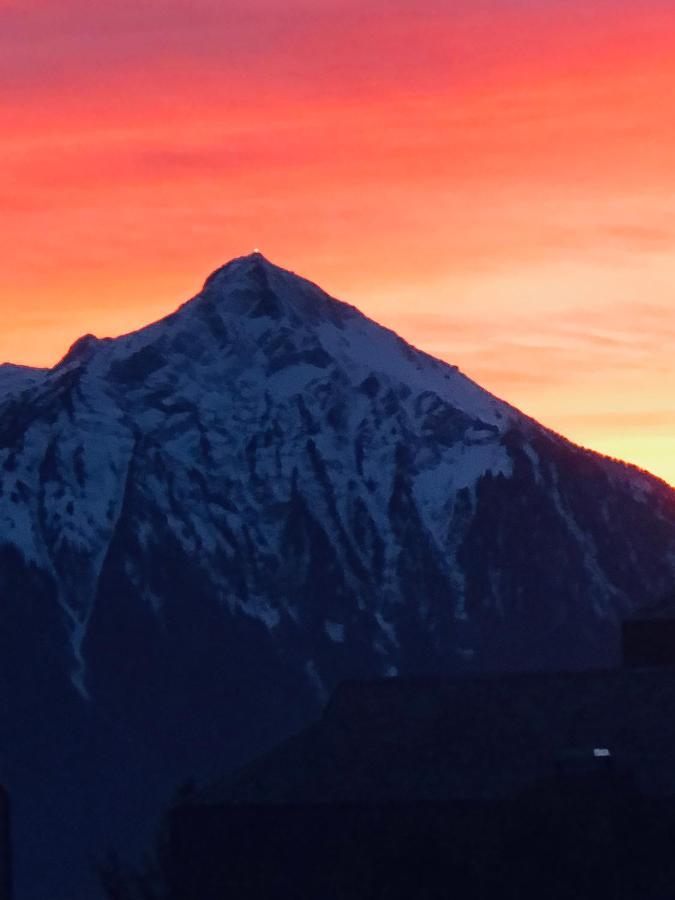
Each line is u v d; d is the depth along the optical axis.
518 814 135.88
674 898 131.88
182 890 147.62
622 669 154.75
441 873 138.62
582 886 132.62
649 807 134.50
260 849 146.00
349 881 141.88
